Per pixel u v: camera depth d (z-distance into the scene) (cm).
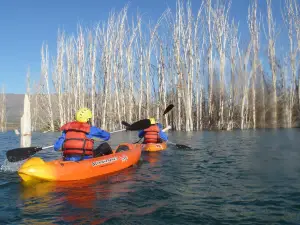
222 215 405
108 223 381
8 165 770
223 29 2211
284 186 538
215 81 2253
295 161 789
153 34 2272
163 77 2244
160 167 748
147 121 918
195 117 2305
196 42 2230
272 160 812
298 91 2259
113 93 2372
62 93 2583
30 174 559
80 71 2427
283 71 2281
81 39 2405
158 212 417
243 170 689
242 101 2181
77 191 524
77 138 641
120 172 689
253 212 414
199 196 489
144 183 579
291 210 419
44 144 1455
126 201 466
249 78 2183
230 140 1398
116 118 2348
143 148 1048
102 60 2336
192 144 1262
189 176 638
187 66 2172
